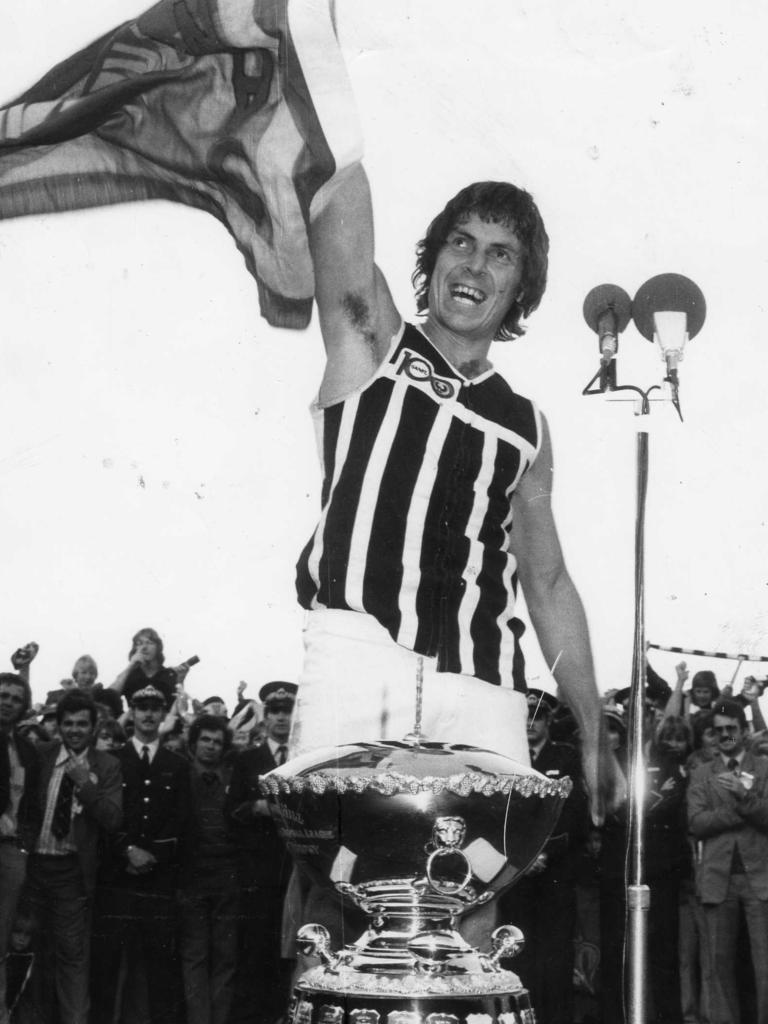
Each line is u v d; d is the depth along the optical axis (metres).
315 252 2.60
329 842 1.48
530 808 1.50
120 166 2.63
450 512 2.54
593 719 2.55
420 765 1.49
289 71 2.59
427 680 2.42
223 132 2.60
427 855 1.46
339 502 2.54
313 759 1.54
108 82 2.59
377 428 2.57
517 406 2.62
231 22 2.57
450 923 1.50
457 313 2.62
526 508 2.61
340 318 2.61
